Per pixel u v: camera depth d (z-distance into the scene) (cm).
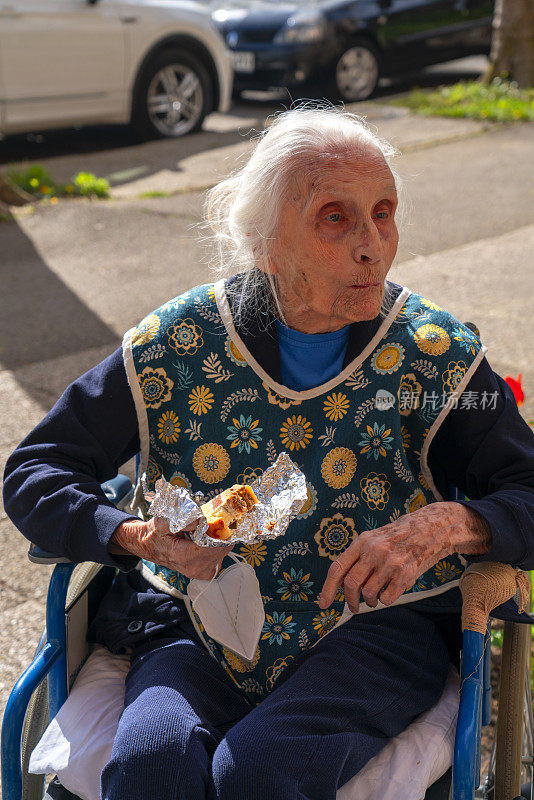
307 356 159
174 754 132
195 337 160
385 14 977
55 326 471
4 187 663
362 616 159
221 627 157
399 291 165
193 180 725
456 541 145
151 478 166
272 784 129
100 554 148
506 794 169
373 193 146
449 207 652
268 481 145
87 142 866
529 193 680
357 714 144
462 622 150
